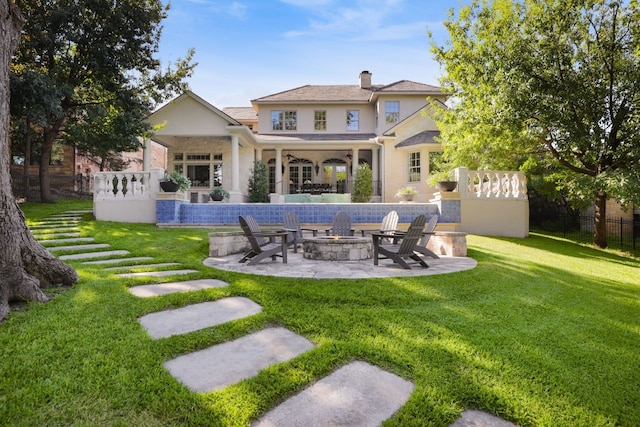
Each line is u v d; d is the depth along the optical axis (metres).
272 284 4.69
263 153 21.73
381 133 19.97
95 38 13.54
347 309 3.86
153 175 11.16
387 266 6.40
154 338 2.99
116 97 14.52
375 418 2.07
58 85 13.06
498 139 11.22
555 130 11.04
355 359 2.78
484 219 11.21
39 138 17.53
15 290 3.57
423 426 2.02
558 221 16.62
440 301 4.29
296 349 2.93
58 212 12.21
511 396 2.30
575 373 2.65
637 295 5.21
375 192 19.19
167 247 7.60
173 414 2.04
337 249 7.29
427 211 11.21
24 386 2.24
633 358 2.96
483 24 11.97
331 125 21.00
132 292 4.25
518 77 10.12
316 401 2.23
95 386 2.26
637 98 9.95
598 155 10.49
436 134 17.66
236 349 2.91
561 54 10.30
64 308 3.52
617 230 15.12
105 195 11.21
